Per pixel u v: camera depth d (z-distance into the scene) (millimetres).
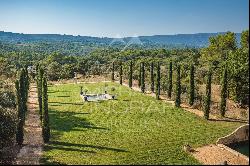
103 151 41500
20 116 43469
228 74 65062
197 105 65312
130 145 43781
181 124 53688
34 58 187125
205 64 99750
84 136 47594
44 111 44312
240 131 46031
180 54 155875
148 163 37844
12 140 45000
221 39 99312
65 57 164500
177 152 41344
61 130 50562
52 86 93062
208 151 41812
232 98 66250
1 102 49906
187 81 83938
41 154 40406
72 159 38781
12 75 90688
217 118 57281
